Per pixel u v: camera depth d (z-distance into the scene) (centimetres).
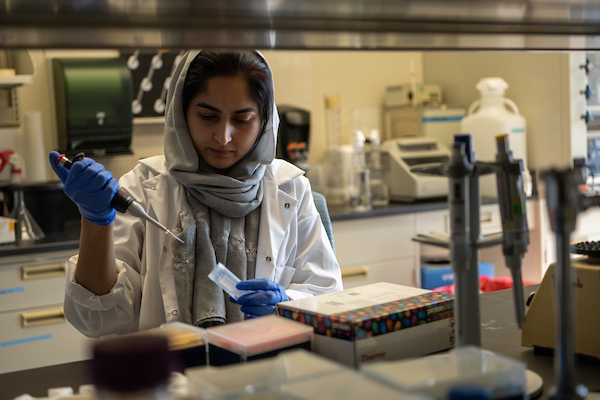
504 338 115
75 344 264
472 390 70
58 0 69
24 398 85
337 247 313
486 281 240
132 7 74
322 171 361
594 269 100
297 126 347
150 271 152
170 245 152
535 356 105
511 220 84
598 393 85
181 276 150
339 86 396
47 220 286
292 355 82
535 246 346
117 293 135
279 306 104
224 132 150
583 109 338
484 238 86
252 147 165
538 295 106
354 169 337
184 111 157
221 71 147
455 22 96
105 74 305
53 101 317
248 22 83
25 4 70
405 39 98
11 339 253
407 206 333
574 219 71
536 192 350
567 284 73
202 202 159
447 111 381
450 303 105
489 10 90
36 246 254
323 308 100
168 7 76
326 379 73
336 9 82
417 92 388
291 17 85
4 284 251
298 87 380
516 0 86
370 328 94
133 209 122
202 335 97
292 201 165
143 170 168
